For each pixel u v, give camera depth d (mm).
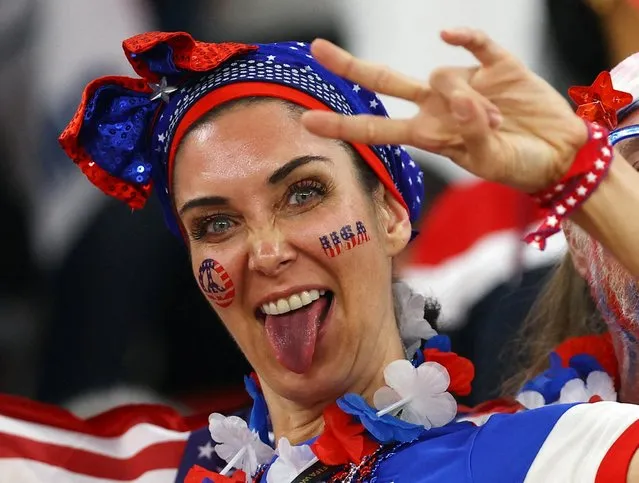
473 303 9281
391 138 4504
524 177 4582
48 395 10234
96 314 10242
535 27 10820
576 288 7844
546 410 5418
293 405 6191
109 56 10930
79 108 6203
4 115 10812
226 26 10781
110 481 7332
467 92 4469
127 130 6223
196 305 10195
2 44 10875
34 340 10359
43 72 10891
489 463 5363
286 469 5871
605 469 5012
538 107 4621
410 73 11062
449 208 10172
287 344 5797
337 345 5848
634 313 6539
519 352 8219
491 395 8641
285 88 5867
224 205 5797
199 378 10164
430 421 5785
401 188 6309
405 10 11008
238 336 5980
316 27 10836
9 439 7266
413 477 5555
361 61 4574
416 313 6309
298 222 5754
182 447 7344
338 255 5754
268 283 5762
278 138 5766
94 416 7477
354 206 5840
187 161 5887
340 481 5742
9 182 10664
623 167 4707
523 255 9430
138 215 10273
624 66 6879
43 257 10492
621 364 6945
